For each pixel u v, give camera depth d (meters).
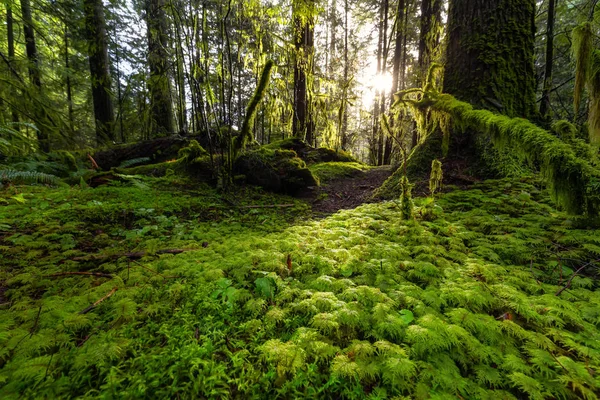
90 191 5.06
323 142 10.25
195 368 1.42
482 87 4.58
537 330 1.75
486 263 2.46
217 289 2.11
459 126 4.04
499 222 3.18
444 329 1.65
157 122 10.05
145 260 2.71
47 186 5.64
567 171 2.72
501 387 1.41
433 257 2.51
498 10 4.58
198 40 4.77
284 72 7.75
